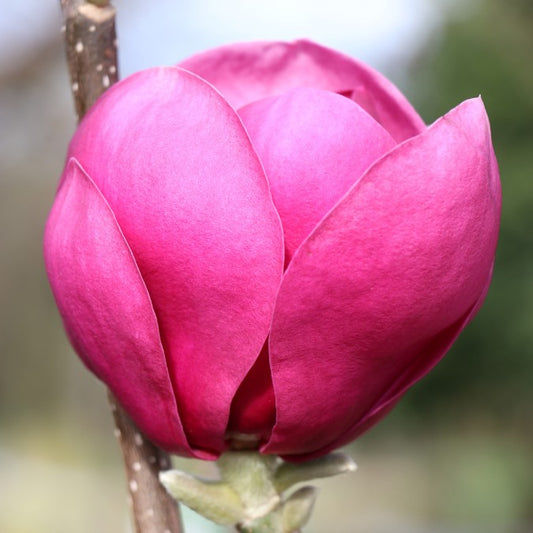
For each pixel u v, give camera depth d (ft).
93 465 11.30
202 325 1.62
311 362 1.62
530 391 12.00
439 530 11.75
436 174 1.58
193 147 1.60
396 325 1.61
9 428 13.66
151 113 1.62
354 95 1.74
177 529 1.77
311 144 1.62
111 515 9.45
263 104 1.65
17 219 13.71
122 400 1.67
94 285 1.62
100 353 1.65
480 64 11.98
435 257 1.59
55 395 13.97
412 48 12.69
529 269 11.55
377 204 1.57
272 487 1.70
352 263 1.58
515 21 12.08
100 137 1.64
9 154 12.09
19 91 9.71
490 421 12.48
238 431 1.68
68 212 1.64
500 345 11.80
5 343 14.85
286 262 1.62
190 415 1.65
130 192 1.61
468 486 12.32
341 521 11.27
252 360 1.61
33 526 9.34
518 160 11.69
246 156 1.59
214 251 1.60
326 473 1.70
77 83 1.77
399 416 12.81
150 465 1.77
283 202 1.62
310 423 1.64
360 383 1.64
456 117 1.59
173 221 1.60
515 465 12.26
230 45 1.79
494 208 1.63
